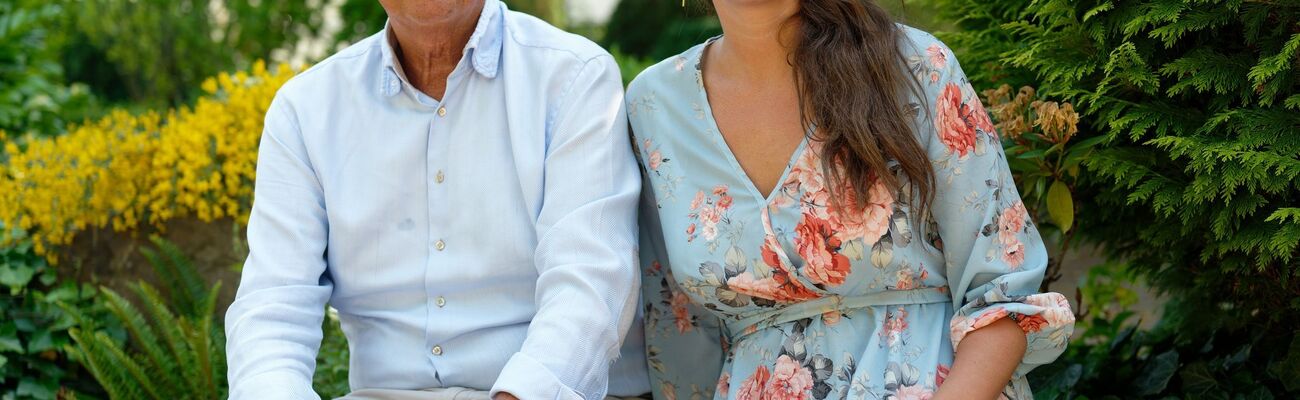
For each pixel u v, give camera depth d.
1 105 4.94
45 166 3.78
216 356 3.20
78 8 8.79
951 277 1.85
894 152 1.76
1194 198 2.01
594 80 2.01
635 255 1.93
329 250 2.05
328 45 9.52
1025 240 1.83
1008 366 1.75
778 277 1.86
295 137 2.06
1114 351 2.68
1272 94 1.92
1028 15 2.39
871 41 1.81
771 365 1.90
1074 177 2.21
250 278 1.97
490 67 2.01
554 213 1.92
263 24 9.31
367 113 2.05
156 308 3.21
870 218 1.80
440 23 1.95
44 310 3.50
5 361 3.35
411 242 2.01
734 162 1.88
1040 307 1.73
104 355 3.15
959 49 2.48
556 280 1.85
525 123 1.99
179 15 8.94
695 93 1.95
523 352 1.79
